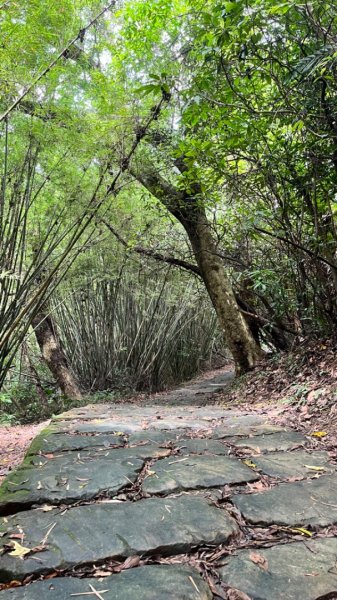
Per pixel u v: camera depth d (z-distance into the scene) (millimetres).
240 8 2617
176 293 8016
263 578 1198
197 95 3270
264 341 6410
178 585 1168
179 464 2154
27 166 2857
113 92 3549
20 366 7316
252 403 4406
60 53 2738
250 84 3568
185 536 1416
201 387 8094
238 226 4934
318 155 3383
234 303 5914
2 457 3137
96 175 3598
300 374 4199
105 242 5938
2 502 1688
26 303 3240
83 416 3893
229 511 1616
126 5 4406
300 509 1623
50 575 1223
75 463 2197
